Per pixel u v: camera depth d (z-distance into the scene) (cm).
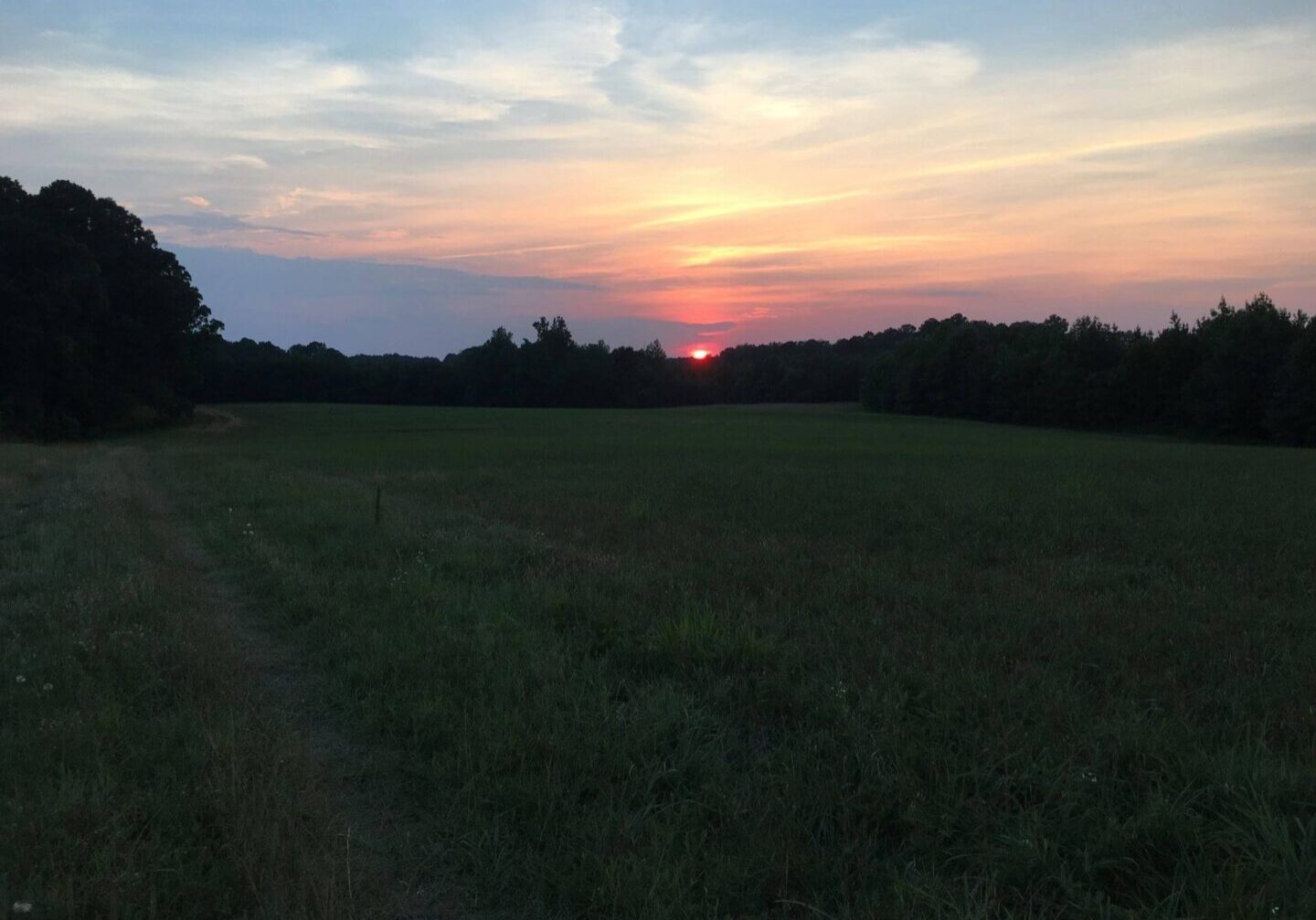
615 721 554
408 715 580
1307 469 2681
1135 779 470
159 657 686
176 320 6197
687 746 521
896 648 700
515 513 1695
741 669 661
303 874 383
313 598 899
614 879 388
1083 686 625
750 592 956
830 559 1153
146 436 5831
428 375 12912
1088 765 480
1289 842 387
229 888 385
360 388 12531
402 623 795
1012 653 703
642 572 1031
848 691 596
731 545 1265
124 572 1005
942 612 848
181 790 463
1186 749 498
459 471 2736
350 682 657
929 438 5434
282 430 6506
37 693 607
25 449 3609
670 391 14350
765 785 484
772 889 396
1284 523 1455
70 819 427
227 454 3759
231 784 461
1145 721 539
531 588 934
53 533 1280
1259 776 445
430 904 387
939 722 548
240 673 675
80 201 5972
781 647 702
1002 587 970
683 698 595
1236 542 1284
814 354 15825
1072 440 5338
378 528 1389
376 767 513
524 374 12962
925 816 436
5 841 407
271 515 1580
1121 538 1346
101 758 498
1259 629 766
